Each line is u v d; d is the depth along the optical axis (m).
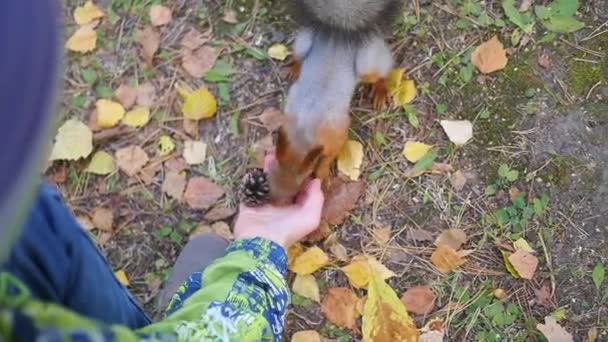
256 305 0.50
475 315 0.68
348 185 0.72
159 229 0.73
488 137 0.73
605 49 0.74
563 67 0.74
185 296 0.53
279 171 0.67
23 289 0.28
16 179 0.17
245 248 0.59
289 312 0.69
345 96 0.70
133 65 0.77
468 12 0.76
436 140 0.73
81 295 0.37
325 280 0.70
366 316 0.68
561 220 0.70
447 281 0.69
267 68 0.77
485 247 0.70
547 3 0.76
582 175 0.71
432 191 0.72
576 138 0.72
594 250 0.69
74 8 0.79
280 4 0.78
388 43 0.76
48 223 0.34
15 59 0.17
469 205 0.71
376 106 0.75
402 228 0.71
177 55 0.78
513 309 0.68
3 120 0.17
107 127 0.75
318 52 0.71
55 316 0.22
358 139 0.74
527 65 0.74
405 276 0.70
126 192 0.74
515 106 0.73
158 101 0.76
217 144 0.75
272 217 0.68
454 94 0.74
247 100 0.76
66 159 0.74
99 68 0.77
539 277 0.69
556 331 0.67
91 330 0.23
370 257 0.70
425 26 0.76
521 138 0.73
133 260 0.72
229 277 0.52
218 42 0.78
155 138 0.75
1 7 0.17
